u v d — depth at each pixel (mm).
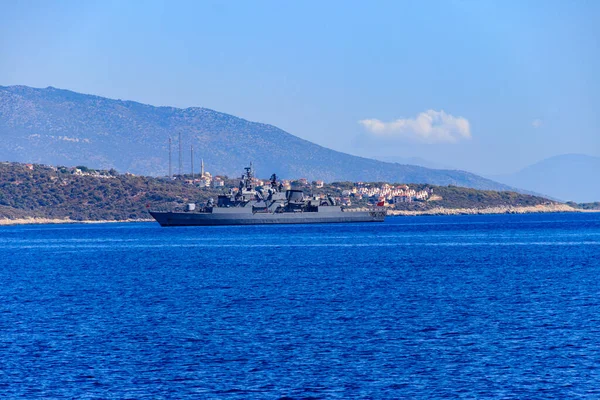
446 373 68125
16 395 63250
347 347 77625
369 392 63312
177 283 134750
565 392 62688
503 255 198250
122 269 168000
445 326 87688
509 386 64375
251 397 62250
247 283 132625
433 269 157375
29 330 88062
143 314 98500
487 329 85688
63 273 161125
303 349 76938
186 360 73125
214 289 124312
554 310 98062
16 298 117500
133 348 78062
